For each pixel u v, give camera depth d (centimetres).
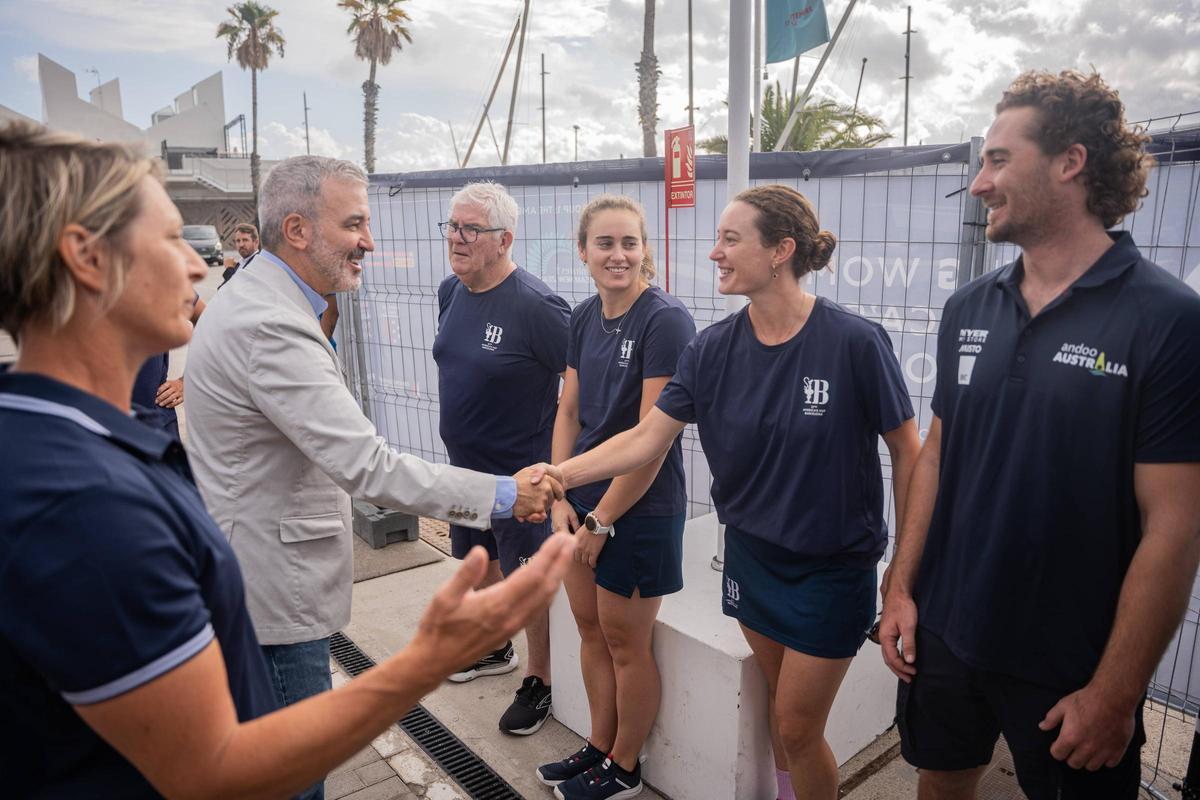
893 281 282
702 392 194
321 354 171
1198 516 125
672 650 231
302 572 174
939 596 161
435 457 482
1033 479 139
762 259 174
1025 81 140
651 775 246
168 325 86
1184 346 122
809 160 292
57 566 70
